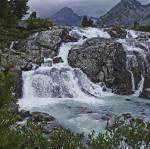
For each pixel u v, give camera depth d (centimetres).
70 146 1388
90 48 5250
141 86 5078
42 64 5012
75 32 6078
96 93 4809
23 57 4944
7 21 6259
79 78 4919
